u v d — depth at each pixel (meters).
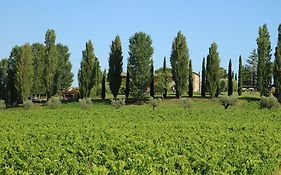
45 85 90.25
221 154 20.58
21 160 19.14
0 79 94.88
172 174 16.39
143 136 29.30
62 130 32.97
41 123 40.75
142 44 86.75
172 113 56.75
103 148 23.83
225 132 33.12
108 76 88.06
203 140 27.09
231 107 71.44
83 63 89.38
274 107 66.81
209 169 17.39
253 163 18.20
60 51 111.19
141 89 86.12
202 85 88.81
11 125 38.56
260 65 88.75
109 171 16.47
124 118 49.69
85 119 47.22
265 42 89.06
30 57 84.38
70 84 113.69
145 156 19.81
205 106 77.38
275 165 21.14
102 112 59.00
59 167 17.50
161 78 90.00
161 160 19.14
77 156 21.52
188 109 64.94
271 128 36.88
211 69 85.88
